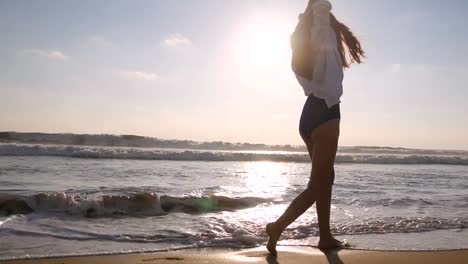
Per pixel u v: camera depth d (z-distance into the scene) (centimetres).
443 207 632
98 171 1018
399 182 997
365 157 2184
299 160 1994
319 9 343
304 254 338
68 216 490
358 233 439
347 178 1063
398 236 431
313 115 345
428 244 398
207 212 546
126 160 1538
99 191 638
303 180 998
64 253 333
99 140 2822
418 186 921
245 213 540
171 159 1756
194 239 392
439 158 2247
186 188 743
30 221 453
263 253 340
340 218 514
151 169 1150
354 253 345
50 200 512
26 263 299
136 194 550
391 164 2064
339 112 348
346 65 372
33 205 505
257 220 491
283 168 1452
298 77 350
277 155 1991
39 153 1578
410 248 375
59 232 411
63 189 662
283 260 318
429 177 1177
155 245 368
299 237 407
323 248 363
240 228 443
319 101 344
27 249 344
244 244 375
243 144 3556
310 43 342
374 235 432
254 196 652
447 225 491
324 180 345
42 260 308
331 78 338
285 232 421
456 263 322
